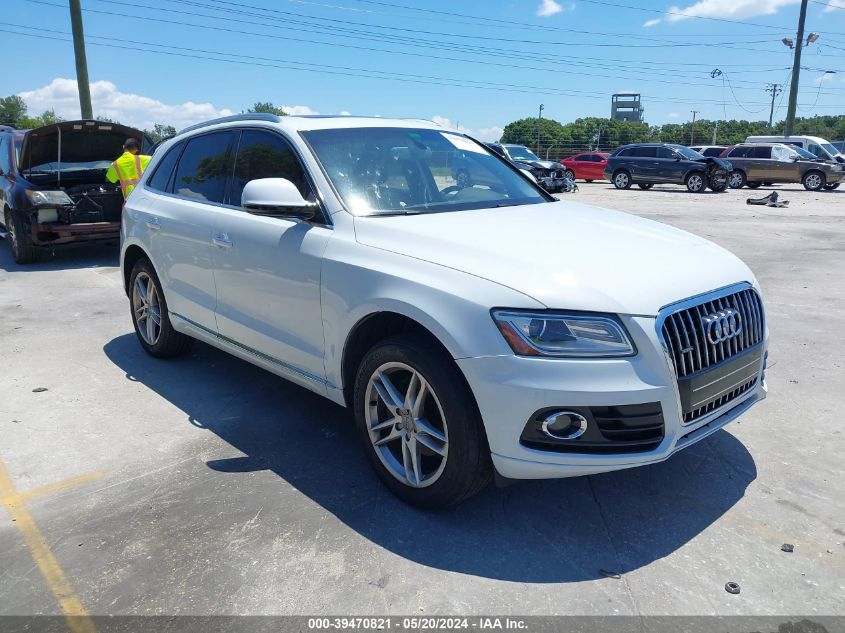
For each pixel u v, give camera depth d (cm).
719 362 302
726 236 1202
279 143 402
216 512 324
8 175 955
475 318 281
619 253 314
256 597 265
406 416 318
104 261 973
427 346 301
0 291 784
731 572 278
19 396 468
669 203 1941
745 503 329
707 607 257
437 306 291
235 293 414
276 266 374
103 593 269
